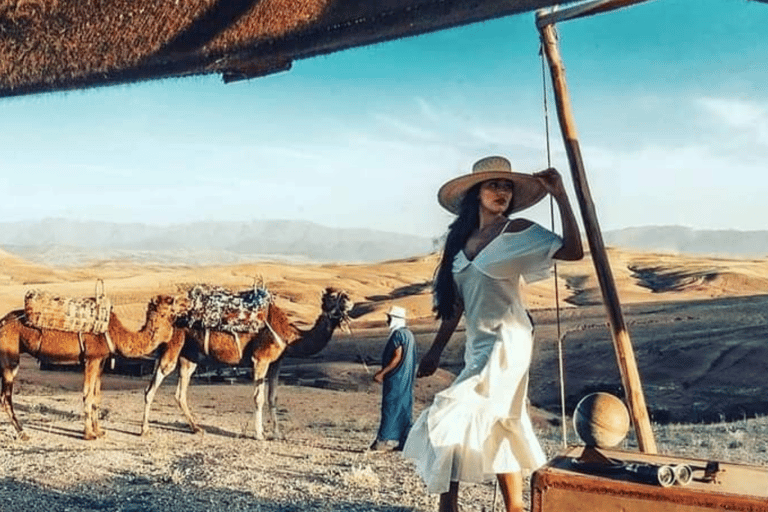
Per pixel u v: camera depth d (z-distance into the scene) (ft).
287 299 292.40
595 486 10.00
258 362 48.73
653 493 9.74
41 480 31.60
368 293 332.60
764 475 10.80
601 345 127.85
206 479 32.37
